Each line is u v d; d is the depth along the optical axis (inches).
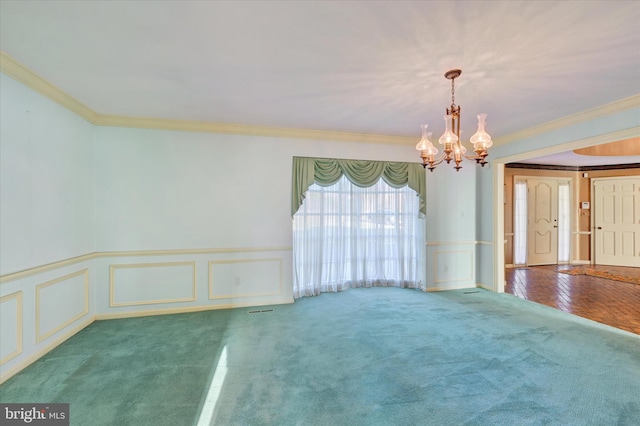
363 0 62.8
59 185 113.4
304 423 70.2
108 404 77.1
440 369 94.0
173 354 104.3
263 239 159.8
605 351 105.9
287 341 114.7
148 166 144.7
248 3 63.8
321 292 179.8
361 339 116.2
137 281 143.3
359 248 190.5
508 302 163.9
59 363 98.0
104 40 78.4
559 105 124.0
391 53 84.1
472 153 195.2
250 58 87.3
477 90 108.8
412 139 180.2
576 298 172.2
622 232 266.2
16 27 72.4
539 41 77.8
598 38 76.2
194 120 145.8
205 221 152.0
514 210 266.2
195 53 84.7
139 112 134.0
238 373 91.9
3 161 88.9
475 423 70.2
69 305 118.9
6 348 89.0
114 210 140.4
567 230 281.4
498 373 91.7
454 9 65.7
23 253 96.0
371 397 80.0
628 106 117.3
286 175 163.0
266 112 133.3
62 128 115.2
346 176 175.9
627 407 75.8
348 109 129.0
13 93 92.2
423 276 187.0
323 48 81.8
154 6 64.9
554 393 81.6
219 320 136.9
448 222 192.1
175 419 71.7
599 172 275.3
